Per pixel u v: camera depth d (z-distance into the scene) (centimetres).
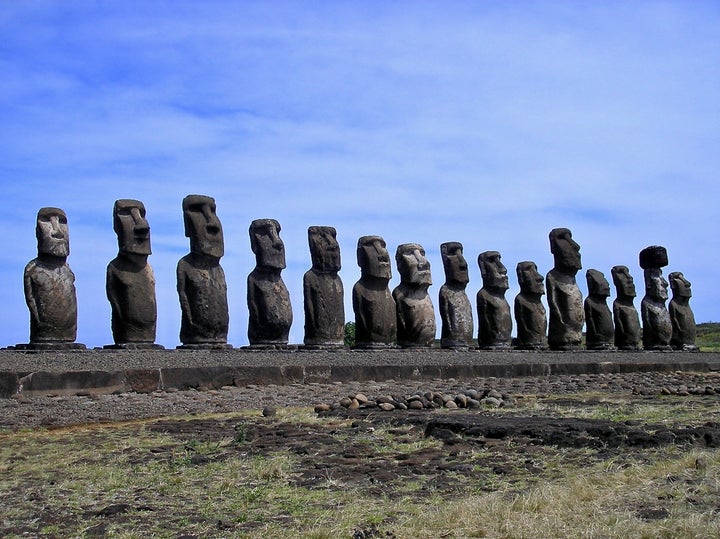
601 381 2753
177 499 1089
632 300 4012
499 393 2072
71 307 2273
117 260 2366
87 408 1762
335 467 1236
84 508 1055
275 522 991
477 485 1130
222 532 959
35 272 2233
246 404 1916
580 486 1055
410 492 1105
